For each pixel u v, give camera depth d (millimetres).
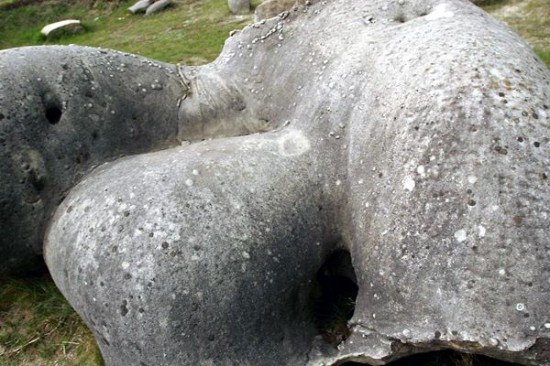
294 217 1552
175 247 1404
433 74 1459
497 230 1268
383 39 1762
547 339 1232
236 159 1609
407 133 1422
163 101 2061
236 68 2152
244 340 1434
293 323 1536
